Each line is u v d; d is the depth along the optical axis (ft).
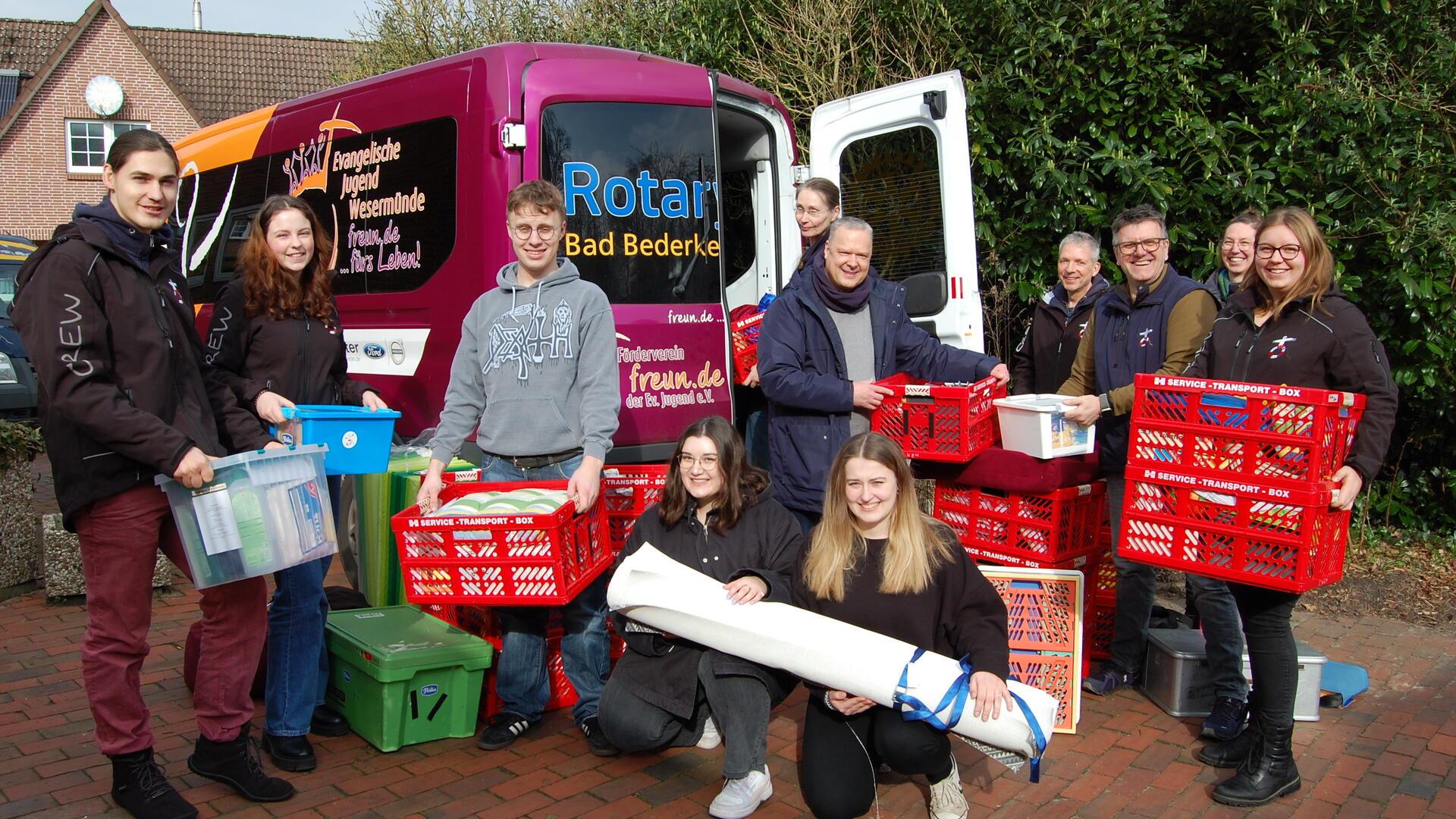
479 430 12.12
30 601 17.56
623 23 31.40
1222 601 12.02
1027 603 12.48
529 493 11.13
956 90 16.47
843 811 9.84
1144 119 20.63
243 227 20.40
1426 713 13.07
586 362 11.63
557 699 13.34
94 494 9.31
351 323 17.26
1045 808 10.68
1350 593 17.70
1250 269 11.39
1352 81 18.85
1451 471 19.85
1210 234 20.20
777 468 13.25
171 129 79.00
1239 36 20.77
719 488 11.29
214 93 82.23
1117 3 20.27
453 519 10.68
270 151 19.69
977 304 16.53
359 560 16.65
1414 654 15.12
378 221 16.52
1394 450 20.65
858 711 9.80
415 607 13.85
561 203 11.73
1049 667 12.37
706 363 15.44
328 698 12.91
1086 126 20.89
